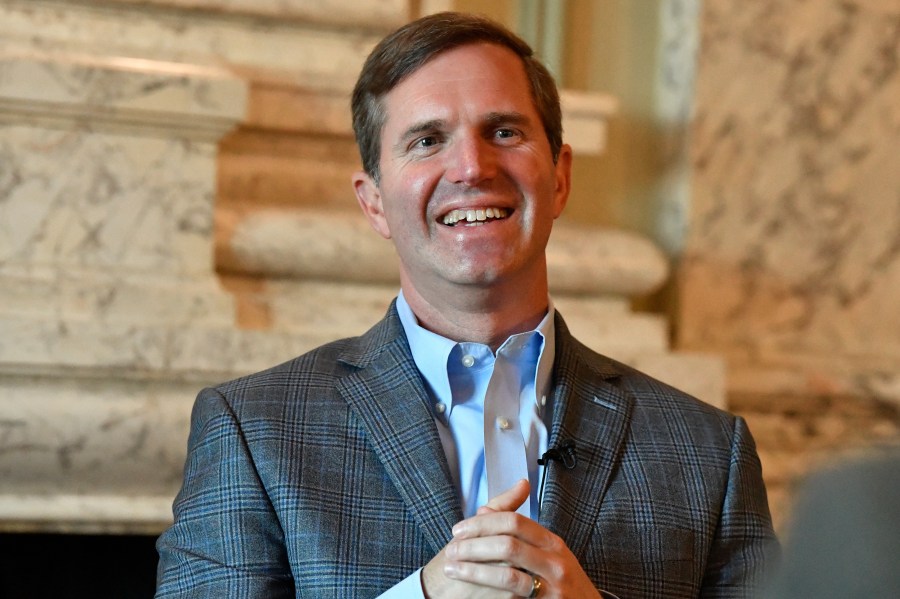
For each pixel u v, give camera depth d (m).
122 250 6.48
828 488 1.84
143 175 6.50
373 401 4.59
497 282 4.55
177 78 6.44
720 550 4.58
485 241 4.52
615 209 8.64
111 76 6.36
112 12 7.08
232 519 4.40
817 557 1.82
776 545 4.61
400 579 4.27
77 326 6.21
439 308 4.72
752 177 8.38
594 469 4.56
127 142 6.48
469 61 4.70
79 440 6.25
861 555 1.78
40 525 6.28
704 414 4.86
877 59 8.58
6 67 6.22
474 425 4.63
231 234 6.80
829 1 8.48
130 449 6.31
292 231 6.86
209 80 6.48
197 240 6.57
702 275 8.29
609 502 4.50
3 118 6.34
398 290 7.15
